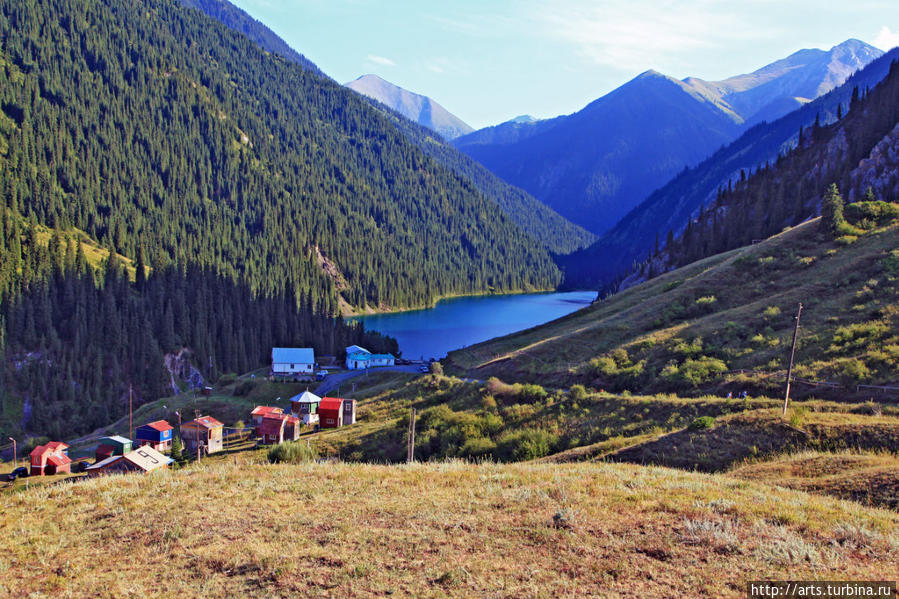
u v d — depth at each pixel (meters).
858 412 35.50
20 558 14.78
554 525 15.63
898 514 16.41
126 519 17.78
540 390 56.94
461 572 12.83
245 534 15.95
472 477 22.56
